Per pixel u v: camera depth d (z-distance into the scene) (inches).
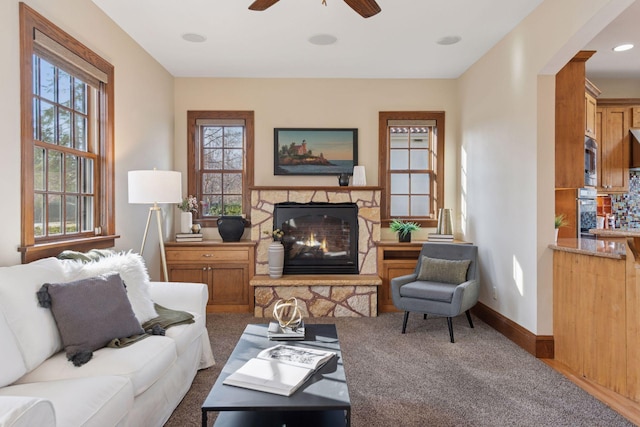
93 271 96.5
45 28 102.1
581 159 142.0
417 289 150.3
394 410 95.3
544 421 90.6
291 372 74.3
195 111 199.8
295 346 90.9
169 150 193.0
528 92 134.9
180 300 116.6
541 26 126.4
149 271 169.8
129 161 150.1
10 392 64.6
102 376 72.2
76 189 121.5
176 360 96.8
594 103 175.5
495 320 158.1
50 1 105.2
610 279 105.5
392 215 206.5
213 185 204.4
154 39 153.7
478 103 176.6
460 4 127.2
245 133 201.6
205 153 204.4
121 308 89.4
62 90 114.7
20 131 94.7
